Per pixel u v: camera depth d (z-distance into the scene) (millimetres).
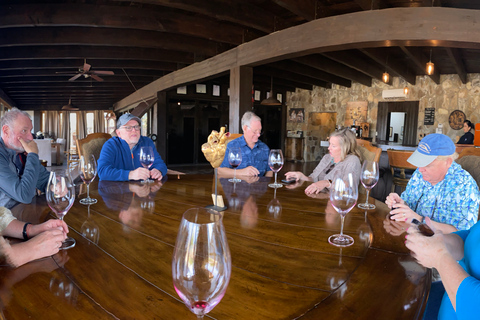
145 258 750
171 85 7055
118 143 2230
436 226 1167
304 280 657
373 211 1212
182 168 8141
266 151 2533
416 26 3291
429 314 1035
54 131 14359
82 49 5238
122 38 4609
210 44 5305
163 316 521
